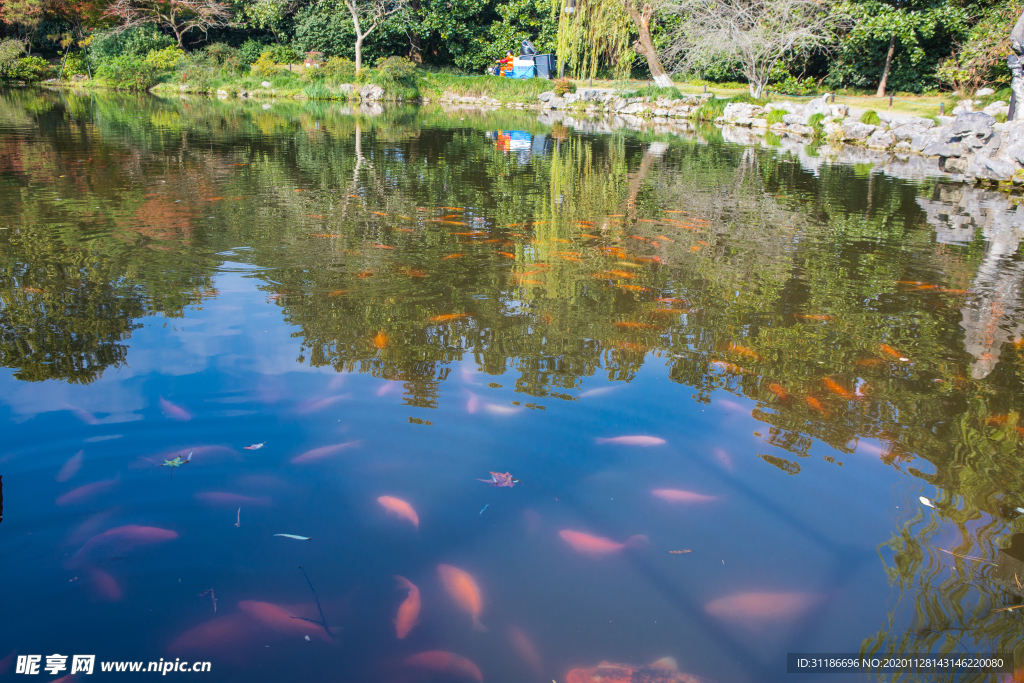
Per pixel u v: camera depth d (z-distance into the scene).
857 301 4.74
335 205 7.33
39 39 33.41
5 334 3.67
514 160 11.61
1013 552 2.25
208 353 3.49
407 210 7.23
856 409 3.19
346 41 31.78
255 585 2.00
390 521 2.29
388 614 1.92
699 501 2.47
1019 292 5.01
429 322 4.06
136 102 23.83
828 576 2.13
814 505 2.47
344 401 3.04
